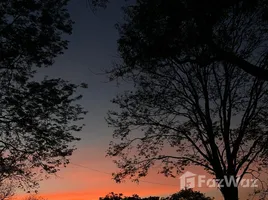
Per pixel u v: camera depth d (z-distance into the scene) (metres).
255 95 20.41
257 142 20.75
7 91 19.28
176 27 11.91
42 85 19.59
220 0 11.15
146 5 12.49
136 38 13.30
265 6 12.88
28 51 18.89
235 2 11.48
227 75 20.84
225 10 11.88
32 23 19.23
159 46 12.62
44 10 19.22
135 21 13.35
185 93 22.53
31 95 19.39
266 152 20.69
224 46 16.52
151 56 13.32
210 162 21.45
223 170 20.83
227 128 20.92
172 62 16.53
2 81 19.14
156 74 21.70
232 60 10.88
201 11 11.21
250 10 12.91
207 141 21.80
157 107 23.58
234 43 18.20
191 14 11.32
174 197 30.27
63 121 21.27
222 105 21.22
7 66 18.50
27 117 19.55
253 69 10.52
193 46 12.16
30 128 19.81
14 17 18.61
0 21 18.02
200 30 11.35
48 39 19.48
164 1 11.59
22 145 20.66
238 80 21.08
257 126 21.17
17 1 18.19
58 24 20.06
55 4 19.97
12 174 21.00
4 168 20.25
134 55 14.36
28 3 18.38
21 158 20.64
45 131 20.45
